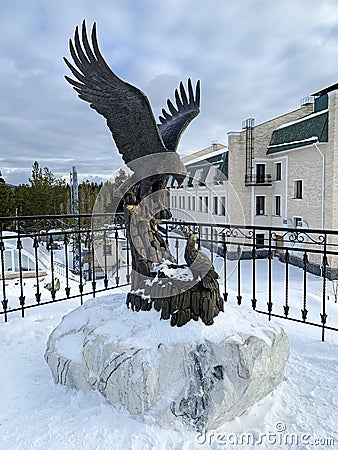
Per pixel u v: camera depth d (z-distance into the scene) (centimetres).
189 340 207
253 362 204
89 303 277
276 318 349
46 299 432
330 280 1081
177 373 200
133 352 201
